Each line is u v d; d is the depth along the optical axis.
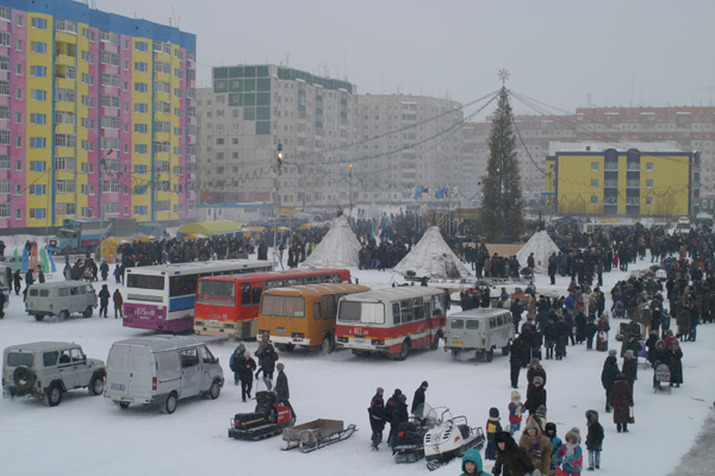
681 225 94.62
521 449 13.34
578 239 69.69
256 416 20.91
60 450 19.42
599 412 23.11
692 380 27.47
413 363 31.12
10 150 92.50
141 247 60.59
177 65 119.50
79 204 100.69
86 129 102.31
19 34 93.62
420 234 79.19
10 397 24.78
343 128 189.62
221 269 37.72
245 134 163.00
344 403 24.22
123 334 35.81
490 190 71.06
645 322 34.56
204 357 24.80
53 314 38.94
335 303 33.41
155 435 20.86
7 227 92.00
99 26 104.44
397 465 18.28
